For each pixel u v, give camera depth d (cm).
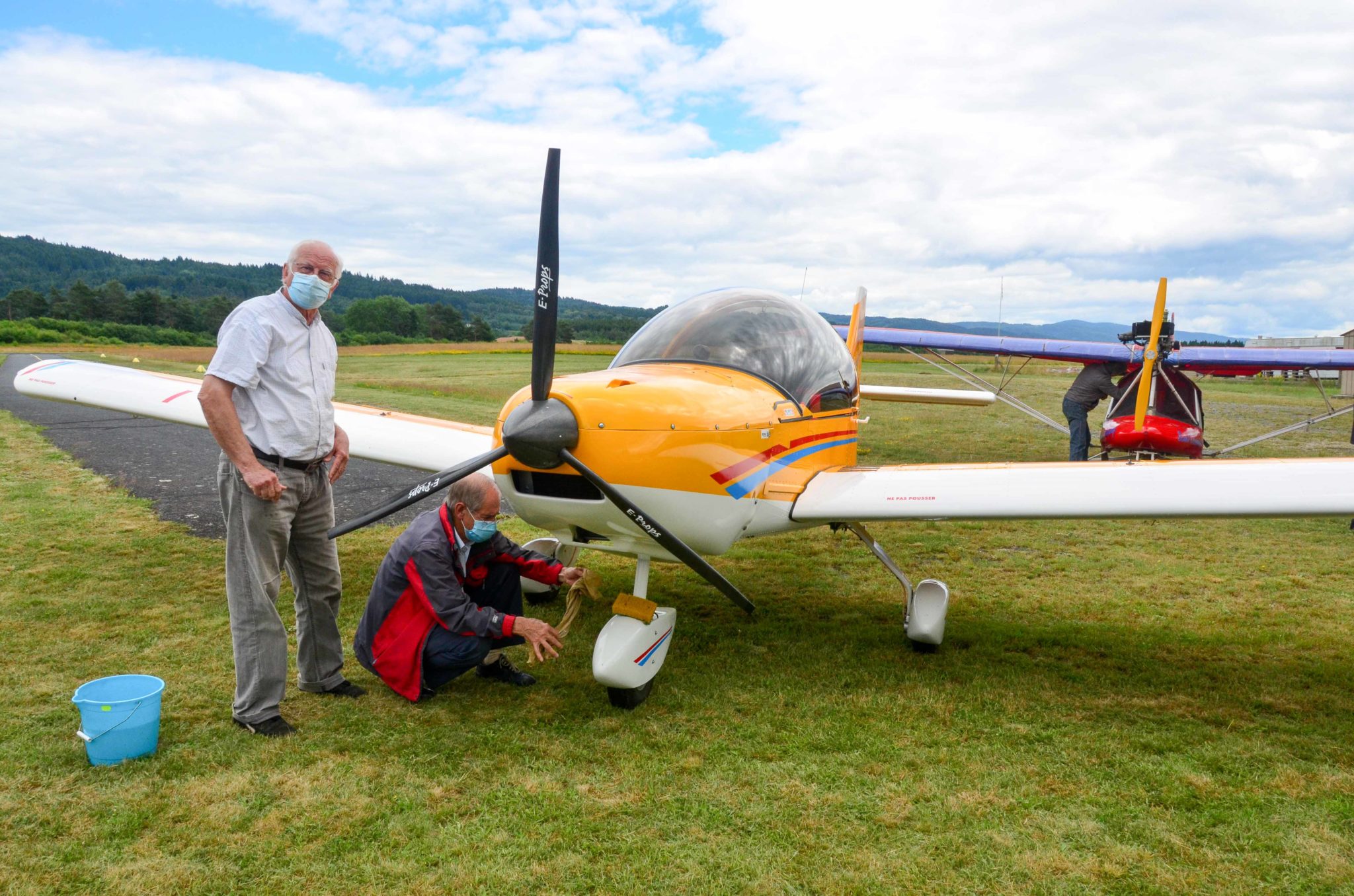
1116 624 399
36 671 307
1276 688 319
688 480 284
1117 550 550
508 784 239
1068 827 218
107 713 237
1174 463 321
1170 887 193
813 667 339
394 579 292
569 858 202
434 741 265
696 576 480
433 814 221
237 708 267
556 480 288
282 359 260
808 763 254
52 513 570
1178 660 349
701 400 292
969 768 251
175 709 279
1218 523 638
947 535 596
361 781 237
